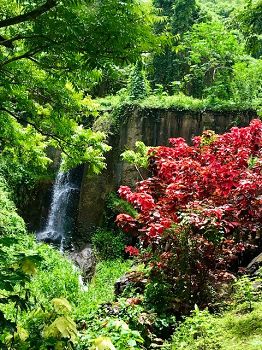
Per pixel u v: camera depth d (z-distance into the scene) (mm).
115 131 12836
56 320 1713
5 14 3240
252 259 4770
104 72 3336
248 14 5379
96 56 2645
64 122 5512
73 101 5109
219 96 13148
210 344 2688
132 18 2500
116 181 12523
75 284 7820
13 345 1685
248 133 5145
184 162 4395
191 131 12281
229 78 13508
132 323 3395
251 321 2812
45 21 2498
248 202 4105
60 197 13352
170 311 3781
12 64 4094
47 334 1701
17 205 12836
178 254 3818
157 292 3875
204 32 14328
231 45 14070
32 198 13188
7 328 1562
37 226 13203
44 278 7676
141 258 4363
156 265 4012
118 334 2693
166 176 4742
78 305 6984
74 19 2463
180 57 17422
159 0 19297
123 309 3674
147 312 3691
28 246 9219
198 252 3775
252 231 4223
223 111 12109
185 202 4176
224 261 3980
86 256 11648
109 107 13586
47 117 5469
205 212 3680
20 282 1660
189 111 12383
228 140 5277
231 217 4160
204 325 2891
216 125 12086
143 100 13164
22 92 4723
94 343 1832
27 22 2996
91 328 3133
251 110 11891
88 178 12602
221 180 4309
